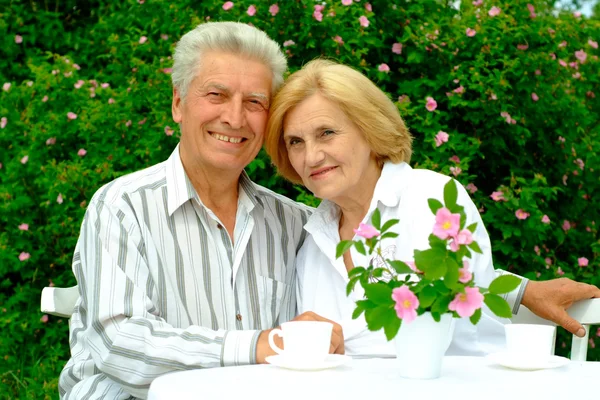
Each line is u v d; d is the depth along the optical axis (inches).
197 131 99.0
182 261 96.7
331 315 101.3
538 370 70.4
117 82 181.5
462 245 62.2
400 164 103.3
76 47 201.6
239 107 98.2
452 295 63.3
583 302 97.0
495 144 153.6
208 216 99.3
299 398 58.1
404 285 63.2
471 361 75.8
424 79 153.6
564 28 160.6
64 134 172.6
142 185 98.7
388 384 63.6
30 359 178.4
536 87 157.3
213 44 98.1
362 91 98.9
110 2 209.3
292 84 100.0
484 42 150.9
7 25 204.5
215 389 61.5
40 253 176.2
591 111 176.1
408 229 98.3
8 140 182.5
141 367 84.3
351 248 100.2
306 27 148.7
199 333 83.4
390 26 164.1
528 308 98.8
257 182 153.5
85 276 92.6
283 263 106.5
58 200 164.2
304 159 100.8
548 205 165.6
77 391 93.5
